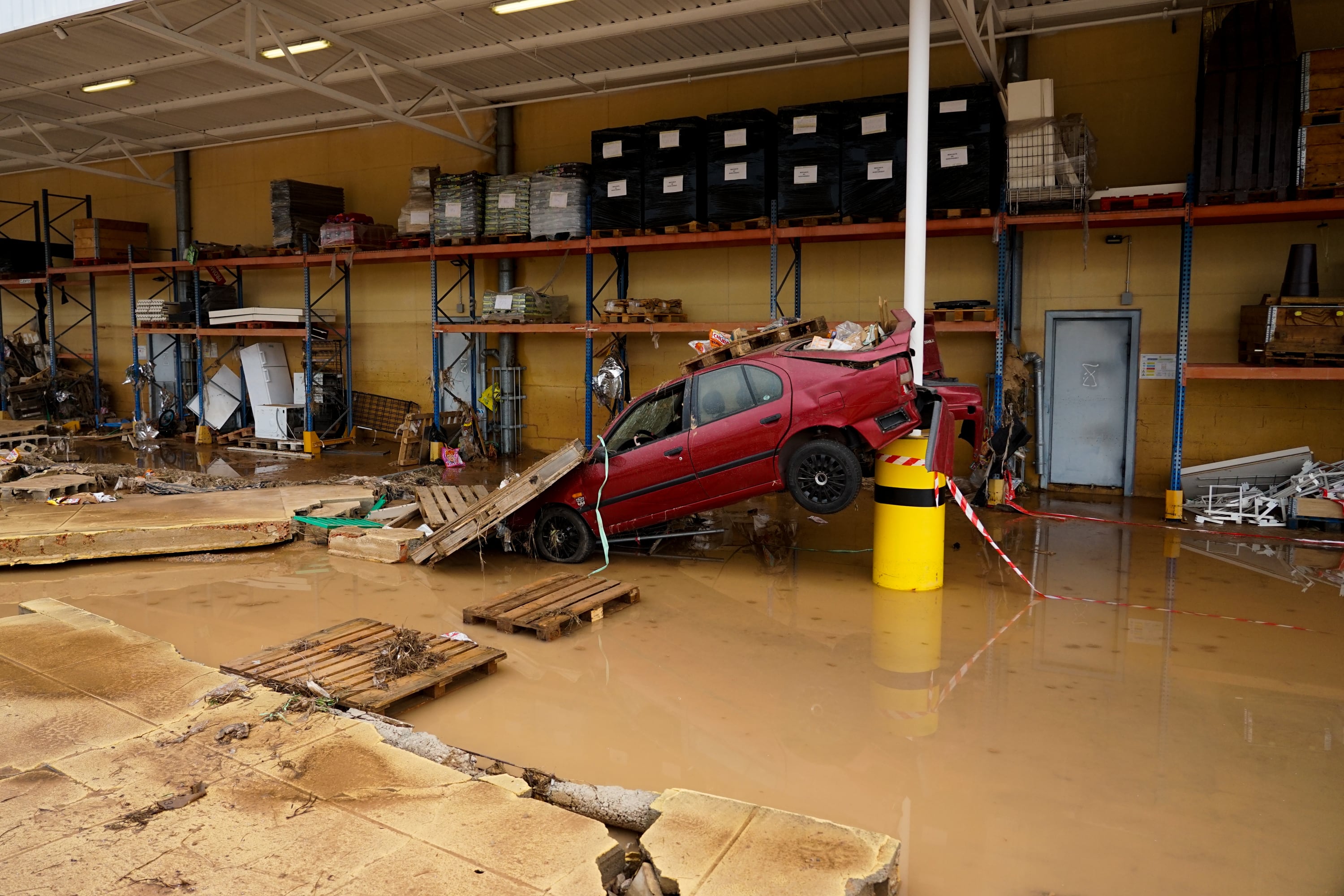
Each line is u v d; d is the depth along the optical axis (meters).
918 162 7.36
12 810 3.56
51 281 20.86
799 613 6.77
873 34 12.40
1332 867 3.40
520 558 8.63
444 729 4.70
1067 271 12.07
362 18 12.05
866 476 8.00
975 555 8.62
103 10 9.14
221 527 8.88
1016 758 4.33
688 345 14.71
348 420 17.62
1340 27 10.43
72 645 5.50
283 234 16.80
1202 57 10.09
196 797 3.65
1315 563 8.23
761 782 4.11
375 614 6.75
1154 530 9.75
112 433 19.69
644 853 3.29
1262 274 11.07
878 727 4.70
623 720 4.81
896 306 13.20
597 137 13.23
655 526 9.15
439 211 15.02
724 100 14.16
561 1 11.33
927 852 3.52
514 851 3.28
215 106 16.56
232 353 19.81
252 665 5.21
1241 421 11.28
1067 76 11.87
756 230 12.27
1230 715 4.82
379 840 3.35
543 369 16.11
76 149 20.34
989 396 12.45
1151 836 3.62
